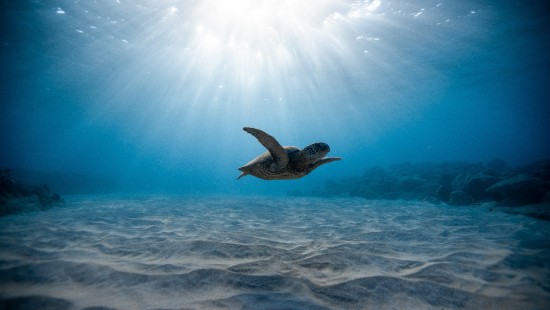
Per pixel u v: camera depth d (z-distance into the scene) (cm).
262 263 416
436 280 363
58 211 1054
